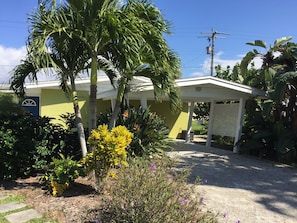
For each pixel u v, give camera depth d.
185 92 10.45
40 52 4.50
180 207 3.29
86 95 12.97
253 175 7.51
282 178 7.32
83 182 5.65
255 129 11.26
